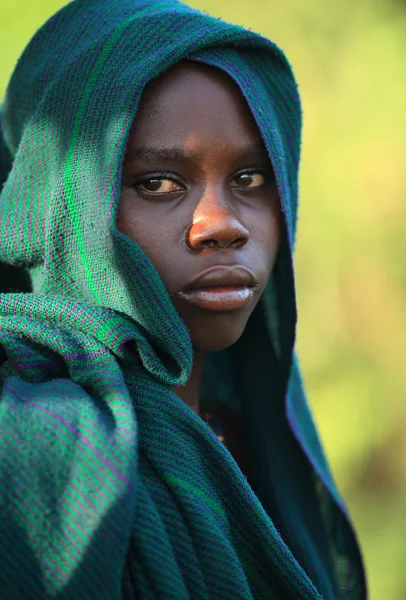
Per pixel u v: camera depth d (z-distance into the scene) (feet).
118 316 7.09
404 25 25.18
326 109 24.81
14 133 8.36
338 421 24.18
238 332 7.58
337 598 9.89
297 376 10.16
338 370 24.67
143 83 7.04
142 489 6.47
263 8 25.39
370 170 24.29
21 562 5.87
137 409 6.91
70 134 7.26
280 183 7.73
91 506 5.97
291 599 7.21
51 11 23.67
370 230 24.45
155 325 7.01
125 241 6.88
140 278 6.95
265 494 9.30
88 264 7.16
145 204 7.29
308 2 25.22
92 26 7.78
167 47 7.23
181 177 7.34
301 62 25.05
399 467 24.25
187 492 6.68
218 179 7.41
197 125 7.29
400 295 24.35
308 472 9.85
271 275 8.70
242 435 9.64
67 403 6.32
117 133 6.98
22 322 6.87
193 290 7.29
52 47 7.97
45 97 7.54
